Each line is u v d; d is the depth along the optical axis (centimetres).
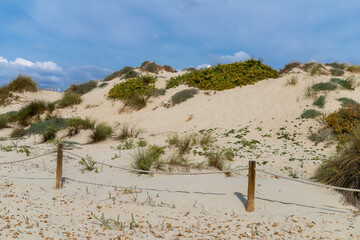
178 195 596
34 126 1546
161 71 2666
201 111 1525
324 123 1120
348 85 1398
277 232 434
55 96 2416
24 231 377
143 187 651
